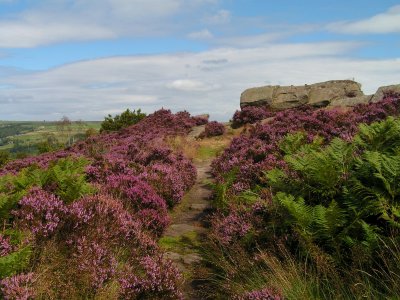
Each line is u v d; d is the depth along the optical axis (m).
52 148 44.53
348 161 6.79
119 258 5.98
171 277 5.52
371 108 16.25
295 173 7.51
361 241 5.15
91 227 5.99
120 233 6.32
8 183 9.24
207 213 10.24
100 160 12.39
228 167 12.74
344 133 13.51
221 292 5.73
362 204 5.55
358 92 26.12
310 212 5.69
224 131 23.69
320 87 27.14
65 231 5.73
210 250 7.22
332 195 6.24
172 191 10.83
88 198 6.73
